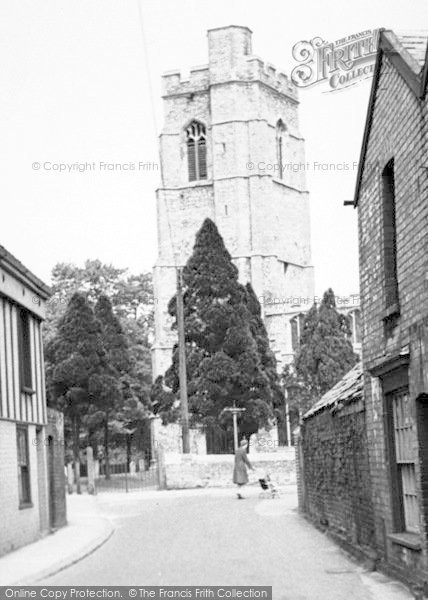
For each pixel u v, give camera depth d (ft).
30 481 72.69
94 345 184.85
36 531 73.15
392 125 46.14
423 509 40.65
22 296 72.23
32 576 50.83
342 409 59.36
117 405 189.67
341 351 188.75
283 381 224.33
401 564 44.88
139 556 57.77
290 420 216.13
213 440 186.29
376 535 49.73
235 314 190.19
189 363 191.93
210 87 305.73
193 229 307.37
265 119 305.53
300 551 57.00
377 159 49.39
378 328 49.21
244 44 306.14
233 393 185.57
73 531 78.13
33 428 75.00
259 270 298.97
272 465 144.25
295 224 314.76
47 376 191.42
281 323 290.35
